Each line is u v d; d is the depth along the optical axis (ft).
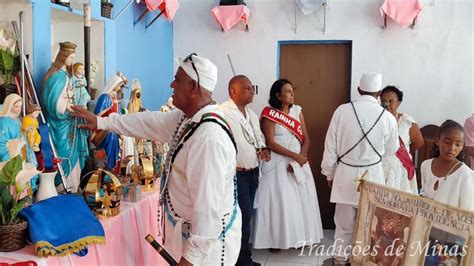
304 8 12.97
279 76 14.17
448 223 6.13
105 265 5.91
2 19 6.79
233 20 13.14
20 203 4.94
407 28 13.00
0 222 4.92
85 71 7.33
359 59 13.33
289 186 11.66
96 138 7.16
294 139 11.71
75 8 7.91
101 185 6.34
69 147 6.60
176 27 14.14
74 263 5.30
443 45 12.88
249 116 10.80
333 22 13.35
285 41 13.74
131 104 8.56
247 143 10.17
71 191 6.63
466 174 6.95
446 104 12.98
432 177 7.41
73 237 5.15
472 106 12.85
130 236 6.68
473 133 11.80
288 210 11.58
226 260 5.60
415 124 11.26
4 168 4.81
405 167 10.38
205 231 5.07
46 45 6.99
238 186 10.18
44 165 5.96
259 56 13.79
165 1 11.15
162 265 7.76
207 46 14.02
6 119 5.41
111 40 8.95
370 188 7.61
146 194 7.64
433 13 12.86
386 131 9.31
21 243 5.02
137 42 11.40
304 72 14.05
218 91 14.05
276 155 11.69
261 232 11.64
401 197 6.95
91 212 5.67
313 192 12.12
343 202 9.53
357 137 9.30
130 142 8.22
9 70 6.29
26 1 6.64
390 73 13.19
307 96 14.10
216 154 5.11
